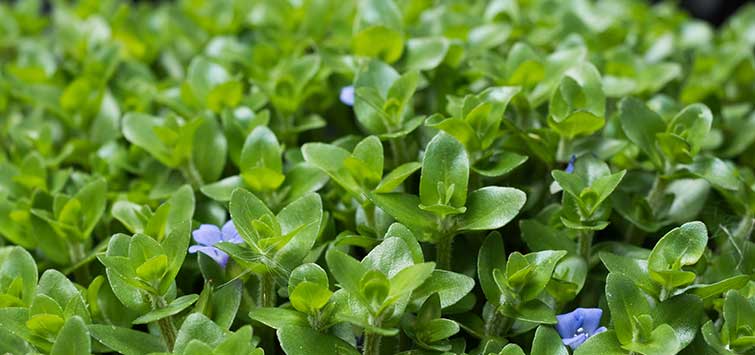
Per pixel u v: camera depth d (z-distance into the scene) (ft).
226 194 1.31
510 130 1.37
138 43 1.73
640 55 1.72
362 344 1.22
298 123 1.50
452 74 1.49
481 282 1.20
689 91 1.55
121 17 1.74
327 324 1.16
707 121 1.31
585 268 1.25
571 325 1.20
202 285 1.33
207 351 1.10
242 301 1.26
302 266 1.17
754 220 1.31
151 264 1.16
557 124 1.32
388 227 1.26
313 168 1.33
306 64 1.47
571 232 1.30
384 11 1.53
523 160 1.28
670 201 1.34
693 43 1.77
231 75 1.57
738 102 1.67
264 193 1.32
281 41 1.64
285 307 1.21
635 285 1.17
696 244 1.18
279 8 1.74
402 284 1.11
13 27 1.86
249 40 1.75
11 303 1.21
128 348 1.17
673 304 1.17
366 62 1.46
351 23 1.68
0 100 1.63
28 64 1.70
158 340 1.19
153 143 1.40
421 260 1.18
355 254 1.34
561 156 1.35
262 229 1.19
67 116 1.55
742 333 1.17
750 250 1.28
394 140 1.36
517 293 1.18
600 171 1.29
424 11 1.70
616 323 1.16
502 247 1.21
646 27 1.80
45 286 1.21
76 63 1.73
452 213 1.20
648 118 1.33
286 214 1.22
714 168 1.30
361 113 1.37
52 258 1.33
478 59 1.50
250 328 1.10
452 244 1.30
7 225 1.34
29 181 1.40
